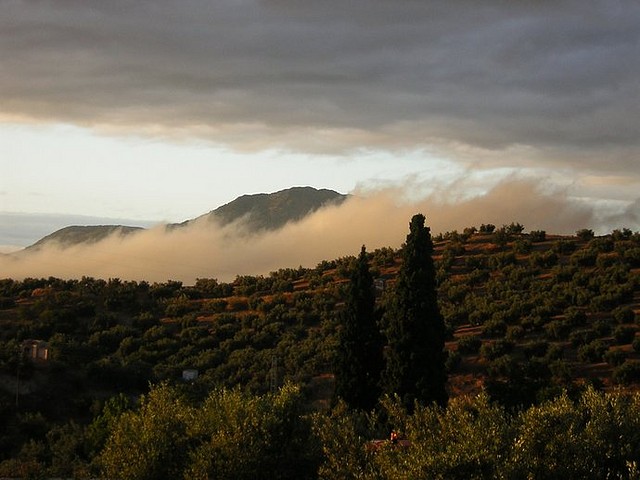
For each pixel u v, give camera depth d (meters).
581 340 68.62
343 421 20.03
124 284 104.00
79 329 81.88
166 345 77.00
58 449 40.75
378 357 45.25
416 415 17.58
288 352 72.06
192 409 24.14
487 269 93.00
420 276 43.59
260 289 101.44
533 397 48.94
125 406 41.59
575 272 85.06
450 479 15.82
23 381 56.47
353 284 45.84
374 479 17.30
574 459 16.58
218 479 21.62
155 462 23.30
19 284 100.19
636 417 18.00
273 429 22.05
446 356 44.28
